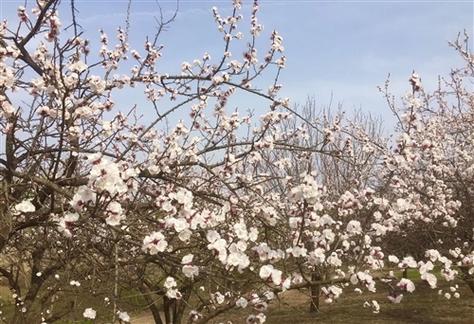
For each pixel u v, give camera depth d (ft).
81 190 8.27
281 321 36.81
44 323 13.53
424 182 27.63
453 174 29.91
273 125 17.30
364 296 44.32
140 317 32.50
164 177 12.65
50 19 11.43
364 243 13.25
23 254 12.93
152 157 13.69
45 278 13.47
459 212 28.91
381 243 27.55
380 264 12.03
